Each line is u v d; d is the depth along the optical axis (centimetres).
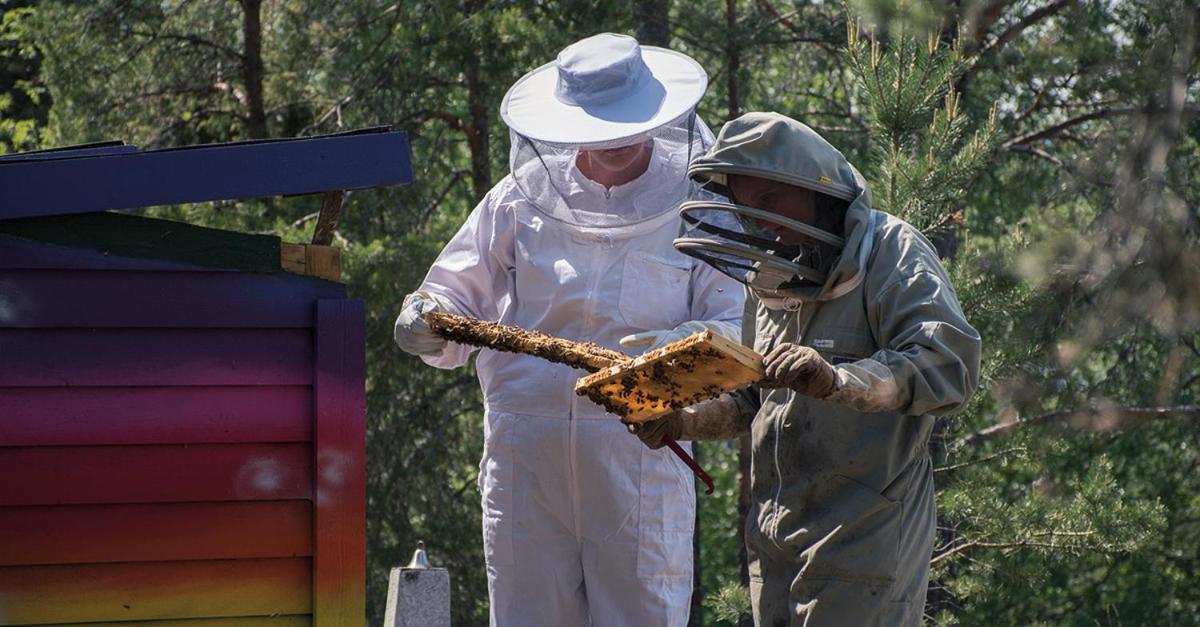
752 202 422
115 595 474
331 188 480
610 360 436
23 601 469
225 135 1833
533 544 560
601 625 557
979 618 1490
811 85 1736
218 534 480
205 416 481
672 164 550
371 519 1564
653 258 555
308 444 487
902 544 431
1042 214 927
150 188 470
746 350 375
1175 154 822
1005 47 1231
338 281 494
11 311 470
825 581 431
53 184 464
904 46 862
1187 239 727
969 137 1223
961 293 887
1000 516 1032
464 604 1563
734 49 1481
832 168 420
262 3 1823
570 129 532
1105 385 1096
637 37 1506
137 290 478
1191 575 1745
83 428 474
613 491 548
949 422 1017
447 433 1617
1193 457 1681
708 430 465
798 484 438
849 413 430
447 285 583
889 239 429
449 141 1811
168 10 1773
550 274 558
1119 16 966
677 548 561
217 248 483
